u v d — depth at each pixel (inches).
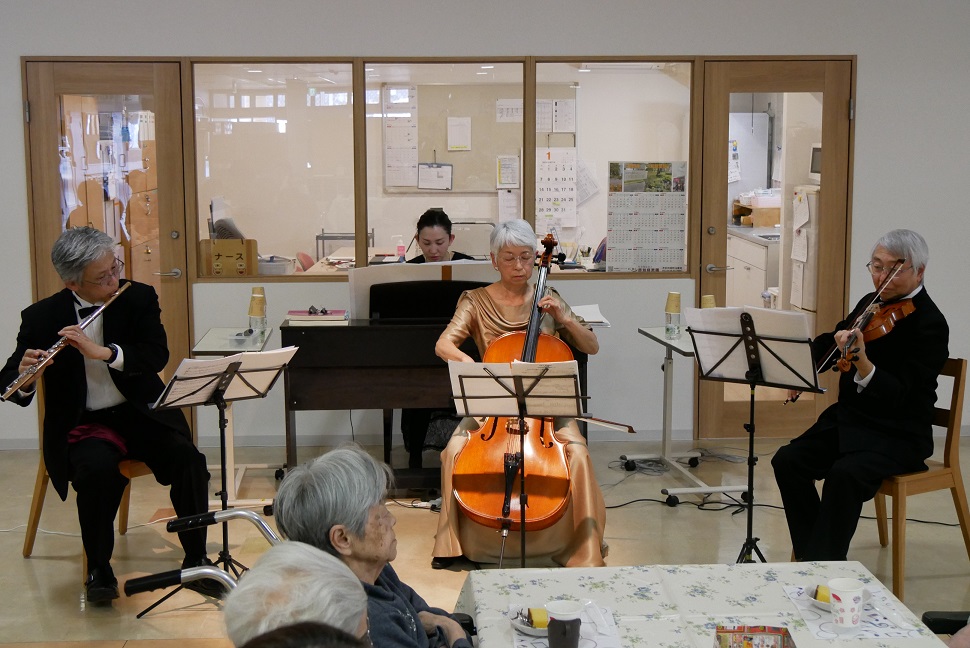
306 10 204.8
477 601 91.1
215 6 203.6
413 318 177.6
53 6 201.9
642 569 98.1
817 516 140.6
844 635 84.3
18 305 209.3
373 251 215.3
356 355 176.7
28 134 205.2
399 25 206.2
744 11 208.4
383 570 91.5
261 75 207.6
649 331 194.9
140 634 129.1
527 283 163.9
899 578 138.2
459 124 211.5
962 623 96.6
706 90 210.4
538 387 123.6
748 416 220.1
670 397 196.7
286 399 179.6
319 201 212.4
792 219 215.5
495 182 214.2
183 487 143.4
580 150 212.5
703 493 179.0
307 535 78.6
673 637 83.4
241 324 212.4
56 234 208.1
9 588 143.9
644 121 211.8
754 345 132.0
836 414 146.6
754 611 88.7
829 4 209.2
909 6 209.8
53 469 140.3
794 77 210.7
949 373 142.6
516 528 133.0
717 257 215.8
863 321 141.4
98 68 204.1
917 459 139.0
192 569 75.7
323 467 79.8
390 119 210.7
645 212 215.2
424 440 192.7
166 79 204.8
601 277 214.5
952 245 217.2
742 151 212.8
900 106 212.7
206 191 210.5
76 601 139.3
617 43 208.1
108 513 137.4
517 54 207.9
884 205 215.5
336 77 208.4
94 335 144.5
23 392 140.3
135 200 208.7
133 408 146.3
